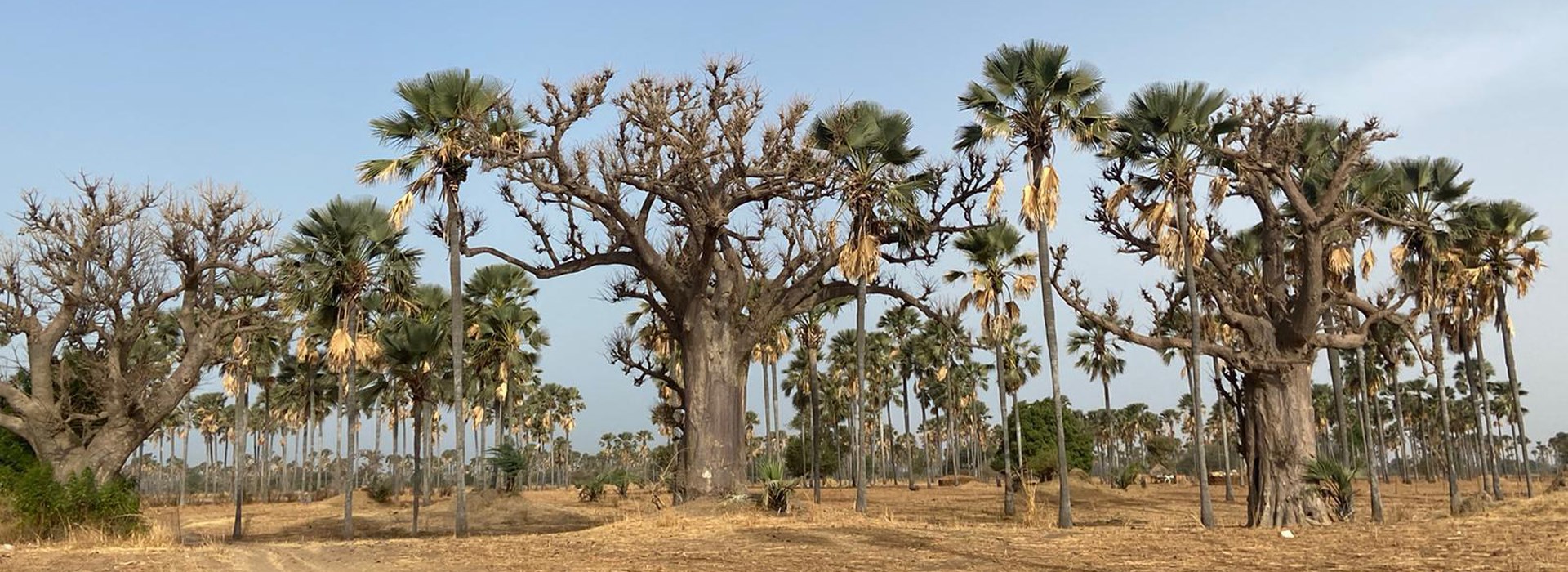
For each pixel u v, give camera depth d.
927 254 29.14
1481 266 32.50
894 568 13.80
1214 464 112.62
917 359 68.19
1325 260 26.16
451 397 52.50
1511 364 34.09
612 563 15.05
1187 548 15.70
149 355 30.67
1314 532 18.30
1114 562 13.91
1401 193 27.80
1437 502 39.03
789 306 29.08
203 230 27.19
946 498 49.16
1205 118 22.44
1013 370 57.56
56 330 26.16
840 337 67.06
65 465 25.47
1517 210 32.19
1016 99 21.77
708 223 26.02
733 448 27.83
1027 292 34.34
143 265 26.89
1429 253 28.36
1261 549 15.20
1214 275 24.97
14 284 25.75
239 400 29.69
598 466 131.50
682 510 25.78
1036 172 21.58
